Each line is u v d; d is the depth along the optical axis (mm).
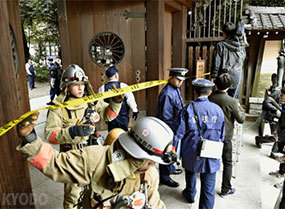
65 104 1309
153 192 1434
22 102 1943
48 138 1895
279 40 6180
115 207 1253
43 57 18562
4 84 1187
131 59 5297
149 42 5027
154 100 5242
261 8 6281
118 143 1266
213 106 2584
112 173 1146
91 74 5176
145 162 1217
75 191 2279
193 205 2994
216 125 2555
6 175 1243
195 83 2607
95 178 1235
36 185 3408
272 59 6281
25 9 13352
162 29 4926
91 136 2271
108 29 5059
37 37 17078
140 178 1334
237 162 4207
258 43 6367
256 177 3752
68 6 4766
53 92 9641
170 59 6391
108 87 3510
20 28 1956
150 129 1188
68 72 2062
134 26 5141
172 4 5383
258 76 6441
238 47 4094
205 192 2656
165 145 1185
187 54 7035
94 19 4957
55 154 1201
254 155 4496
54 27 15828
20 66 1931
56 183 3475
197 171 2604
